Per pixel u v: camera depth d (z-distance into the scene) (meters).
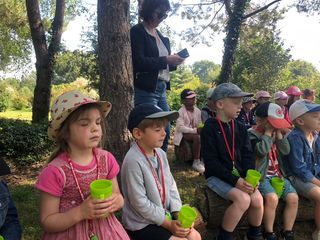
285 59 14.81
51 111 1.88
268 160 3.18
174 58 3.28
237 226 3.04
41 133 6.80
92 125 1.83
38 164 6.46
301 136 3.24
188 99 5.50
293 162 3.20
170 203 2.45
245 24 12.28
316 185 3.10
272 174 3.22
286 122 3.09
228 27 11.16
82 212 1.69
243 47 14.56
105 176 1.96
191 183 4.59
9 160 6.32
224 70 11.29
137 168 2.29
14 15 15.41
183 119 5.54
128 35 3.35
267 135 3.12
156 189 2.33
